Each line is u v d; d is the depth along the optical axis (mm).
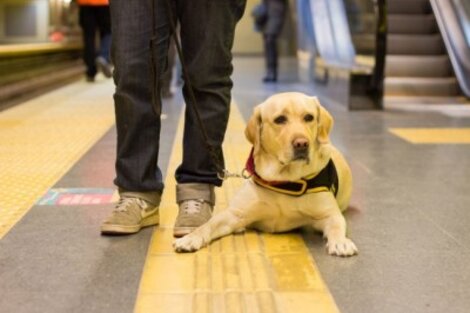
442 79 6332
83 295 1362
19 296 1356
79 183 2471
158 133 1821
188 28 1764
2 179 2539
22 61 5684
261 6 7918
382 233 1850
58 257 1604
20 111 4824
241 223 1789
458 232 1867
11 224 1905
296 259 1605
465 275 1502
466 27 5719
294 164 1668
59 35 7957
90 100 5613
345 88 5293
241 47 14164
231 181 2496
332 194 1789
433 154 3199
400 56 6523
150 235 1786
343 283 1443
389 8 7012
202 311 1280
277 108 1688
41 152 3152
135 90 1734
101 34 7746
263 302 1321
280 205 1730
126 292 1379
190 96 1803
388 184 2520
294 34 10156
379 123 4406
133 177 1795
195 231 1701
